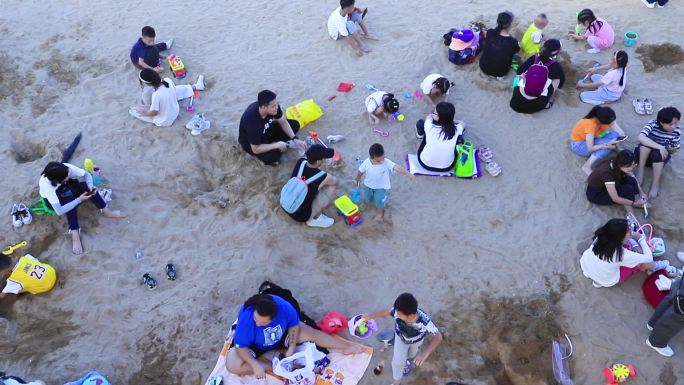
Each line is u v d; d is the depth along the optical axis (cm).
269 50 1007
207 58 994
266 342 588
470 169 784
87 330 659
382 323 649
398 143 841
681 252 700
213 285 692
